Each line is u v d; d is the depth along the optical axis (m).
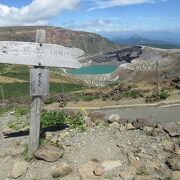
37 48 11.19
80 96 32.62
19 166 11.05
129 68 152.00
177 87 29.66
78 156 11.44
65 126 13.51
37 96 11.41
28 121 15.32
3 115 17.52
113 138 12.53
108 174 10.47
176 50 178.62
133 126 13.66
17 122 15.44
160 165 10.82
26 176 10.86
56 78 129.88
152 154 11.55
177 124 13.71
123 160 11.16
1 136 13.78
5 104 27.91
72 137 12.51
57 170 10.70
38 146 11.70
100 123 13.99
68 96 33.00
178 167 10.44
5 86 93.94
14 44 11.08
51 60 11.32
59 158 11.38
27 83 103.88
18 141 12.74
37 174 10.86
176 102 25.02
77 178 10.28
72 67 11.57
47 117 13.48
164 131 13.34
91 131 13.00
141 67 150.38
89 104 27.67
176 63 143.75
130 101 27.05
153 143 12.38
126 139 12.61
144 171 10.43
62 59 11.42
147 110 23.39
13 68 147.00
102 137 12.49
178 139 12.77
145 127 13.60
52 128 13.38
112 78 145.50
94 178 10.33
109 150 11.66
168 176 10.13
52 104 29.09
